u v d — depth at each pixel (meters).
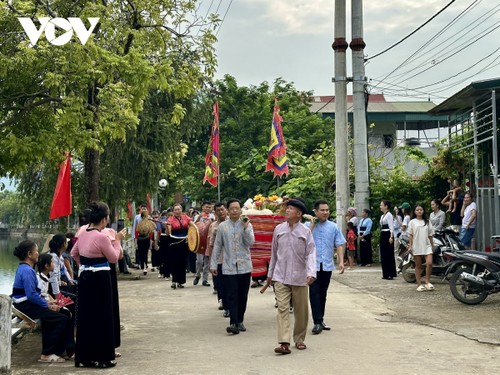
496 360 7.67
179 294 14.74
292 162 29.41
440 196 20.70
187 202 41.97
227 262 9.78
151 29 14.12
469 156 19.02
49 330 8.23
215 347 8.69
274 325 10.28
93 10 11.88
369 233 19.48
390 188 20.73
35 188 23.61
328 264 9.64
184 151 25.92
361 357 7.86
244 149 37.78
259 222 13.73
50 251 9.26
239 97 40.06
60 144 11.23
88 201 14.58
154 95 24.89
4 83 10.73
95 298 7.79
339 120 20.44
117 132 11.40
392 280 15.88
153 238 21.28
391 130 46.34
